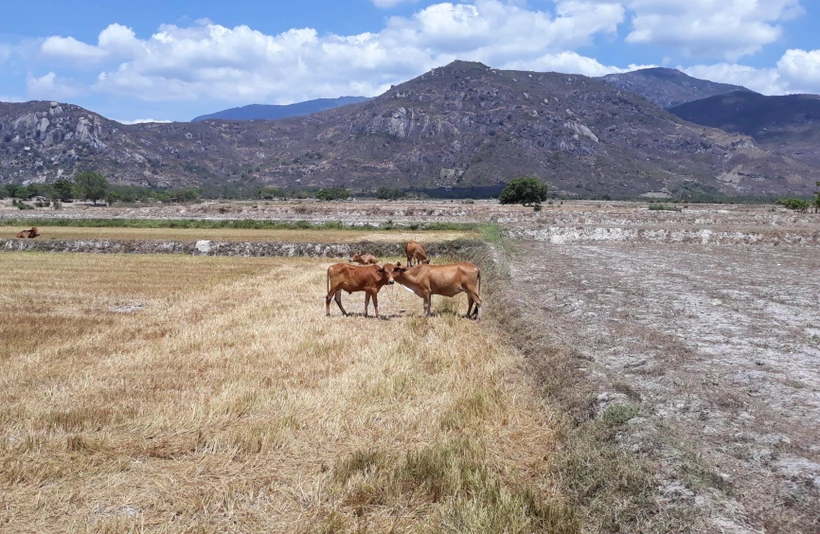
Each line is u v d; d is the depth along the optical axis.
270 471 6.73
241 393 9.02
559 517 5.63
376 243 33.38
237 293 19.59
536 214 60.12
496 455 7.00
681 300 15.74
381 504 6.07
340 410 8.38
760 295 16.52
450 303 17.28
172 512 5.89
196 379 9.97
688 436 7.04
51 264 27.45
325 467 6.82
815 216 57.94
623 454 6.40
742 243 35.47
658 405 8.03
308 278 23.09
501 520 5.48
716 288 17.83
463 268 14.70
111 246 34.78
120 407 8.56
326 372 10.41
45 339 12.94
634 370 9.64
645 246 34.09
